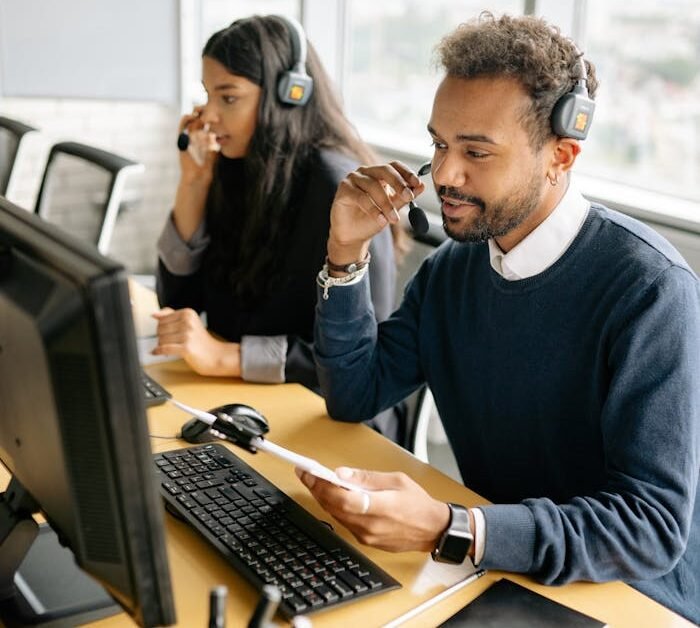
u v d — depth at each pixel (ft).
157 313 5.44
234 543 3.37
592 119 3.73
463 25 3.86
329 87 6.22
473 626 3.06
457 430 4.57
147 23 12.18
